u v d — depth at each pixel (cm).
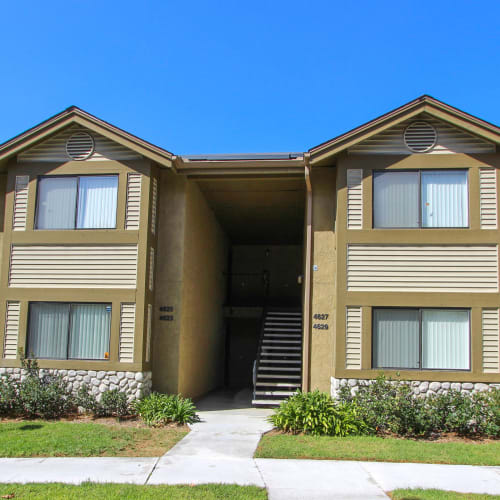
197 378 1516
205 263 1625
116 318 1209
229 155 1398
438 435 1025
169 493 665
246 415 1227
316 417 1034
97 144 1277
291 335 1628
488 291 1142
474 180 1172
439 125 1198
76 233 1247
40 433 973
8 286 1256
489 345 1131
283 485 714
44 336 1238
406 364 1148
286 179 1355
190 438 970
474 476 769
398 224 1183
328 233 1273
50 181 1286
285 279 2269
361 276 1173
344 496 675
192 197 1418
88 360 1208
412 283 1159
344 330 1160
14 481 711
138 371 1188
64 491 668
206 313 1653
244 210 1769
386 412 1029
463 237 1157
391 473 779
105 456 847
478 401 1051
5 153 1280
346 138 1179
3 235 1284
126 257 1230
